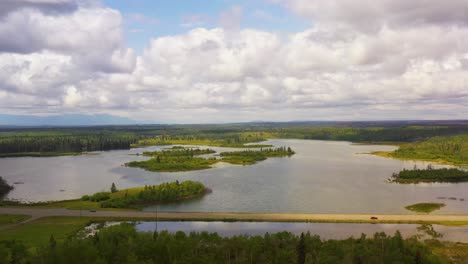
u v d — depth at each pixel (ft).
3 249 318.45
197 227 451.53
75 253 289.53
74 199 624.18
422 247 350.64
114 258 311.47
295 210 545.85
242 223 469.98
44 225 447.83
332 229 444.14
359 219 479.41
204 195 649.61
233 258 331.77
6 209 527.81
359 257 328.29
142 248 325.42
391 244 345.31
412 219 482.69
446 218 489.67
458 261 344.90
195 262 312.09
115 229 375.45
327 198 625.00
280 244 350.23
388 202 598.75
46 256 293.43
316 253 335.47
